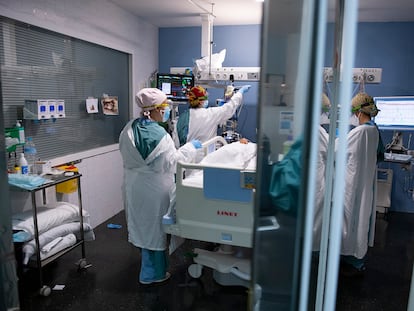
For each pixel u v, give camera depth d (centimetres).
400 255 307
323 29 62
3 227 117
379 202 414
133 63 413
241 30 436
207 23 387
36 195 275
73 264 282
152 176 233
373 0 316
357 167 243
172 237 238
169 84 370
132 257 296
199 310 223
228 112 332
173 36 466
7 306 120
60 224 256
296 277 66
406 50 395
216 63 375
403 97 367
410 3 324
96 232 348
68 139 317
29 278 258
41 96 280
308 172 64
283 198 64
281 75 61
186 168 208
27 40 262
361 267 268
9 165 249
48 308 223
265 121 62
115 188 400
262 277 65
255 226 64
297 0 60
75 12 305
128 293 241
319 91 62
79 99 329
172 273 271
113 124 391
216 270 251
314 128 63
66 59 307
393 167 418
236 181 189
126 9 382
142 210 238
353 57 75
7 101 248
